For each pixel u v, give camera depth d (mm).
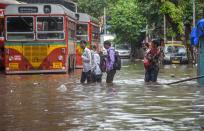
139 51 78125
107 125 12148
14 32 33625
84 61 25422
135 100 17422
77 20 42094
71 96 19016
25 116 13844
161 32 64125
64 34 33844
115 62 25359
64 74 33562
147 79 25859
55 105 16219
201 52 24547
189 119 12953
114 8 78125
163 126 11914
